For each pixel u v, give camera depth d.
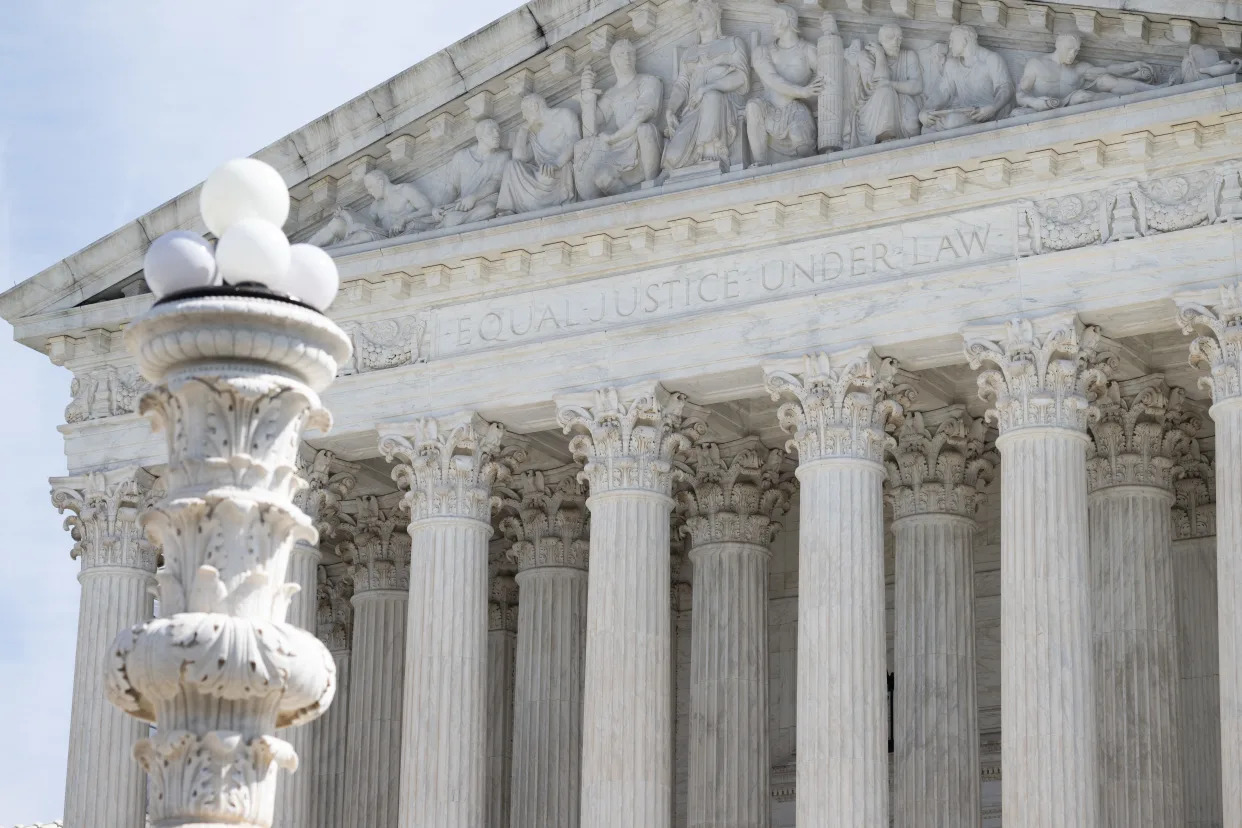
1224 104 44.75
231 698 23.50
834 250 49.41
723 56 51.62
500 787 64.31
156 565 59.19
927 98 49.38
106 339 58.09
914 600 53.47
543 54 53.22
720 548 56.50
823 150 49.69
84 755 56.19
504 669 65.19
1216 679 54.72
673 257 51.16
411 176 55.59
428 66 54.03
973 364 47.06
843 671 47.12
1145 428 51.56
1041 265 47.03
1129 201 46.44
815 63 50.53
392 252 53.78
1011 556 46.00
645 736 49.44
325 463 55.62
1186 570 55.53
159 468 57.41
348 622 67.75
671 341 50.78
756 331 49.75
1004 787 45.12
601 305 51.94
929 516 53.78
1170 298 45.50
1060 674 45.00
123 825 55.88
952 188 48.03
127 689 23.45
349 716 62.78
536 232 51.91
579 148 52.78
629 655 49.72
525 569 60.22
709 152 51.00
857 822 46.31
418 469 53.25
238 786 23.44
